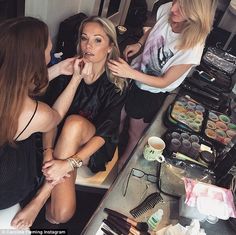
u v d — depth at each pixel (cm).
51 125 126
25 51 97
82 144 153
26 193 132
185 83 200
